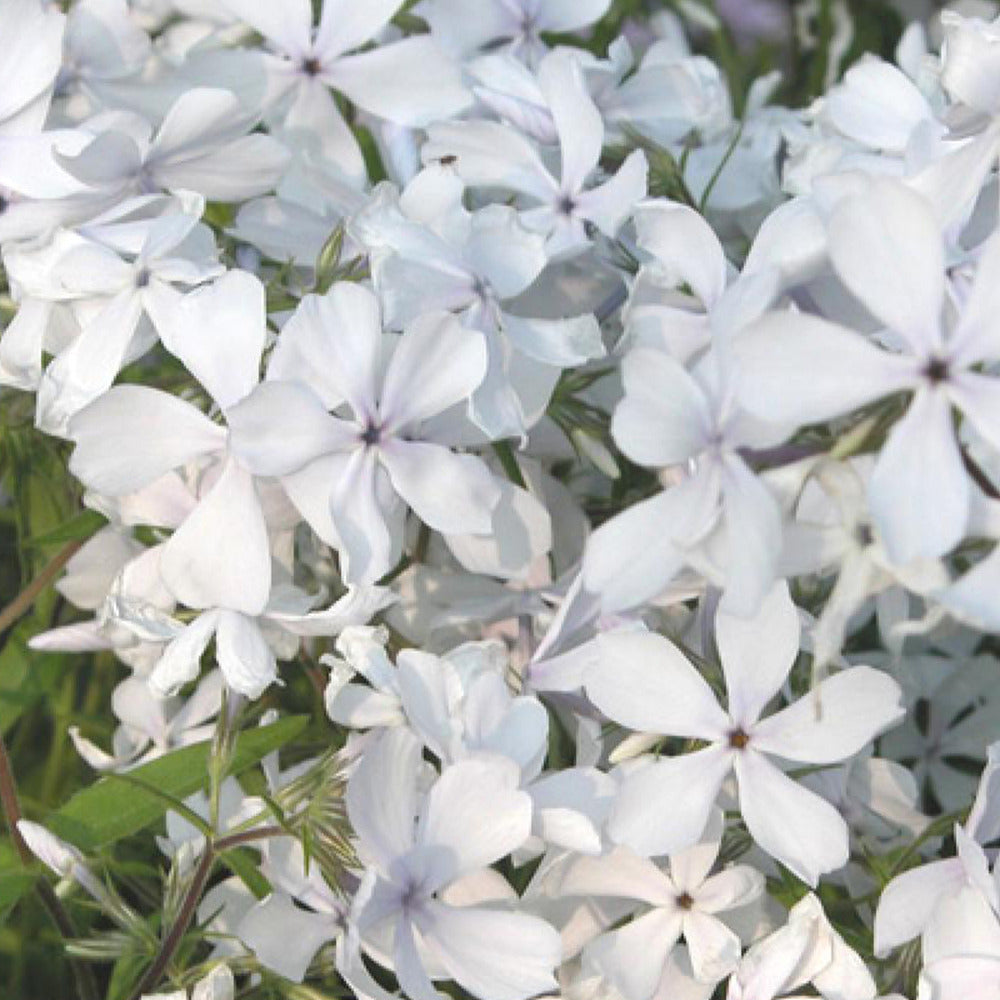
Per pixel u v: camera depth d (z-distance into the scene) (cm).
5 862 44
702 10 57
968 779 49
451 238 44
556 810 41
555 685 44
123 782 44
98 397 43
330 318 42
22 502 49
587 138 46
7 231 44
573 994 43
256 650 42
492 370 43
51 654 49
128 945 44
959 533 38
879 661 48
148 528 48
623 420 40
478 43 50
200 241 44
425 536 46
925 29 58
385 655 42
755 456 40
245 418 41
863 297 39
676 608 45
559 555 46
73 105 47
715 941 43
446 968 42
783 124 49
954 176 41
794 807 42
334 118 48
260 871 44
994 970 41
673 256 43
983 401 39
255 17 48
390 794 41
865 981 42
